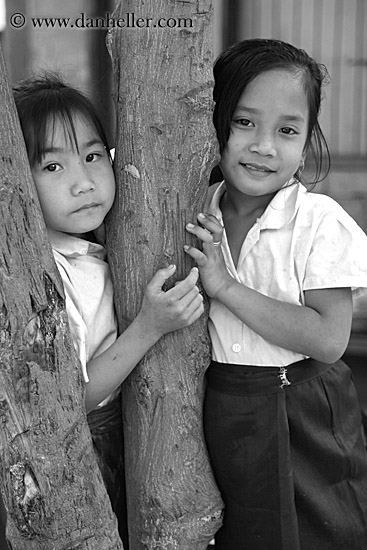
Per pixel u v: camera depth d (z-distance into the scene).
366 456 1.92
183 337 1.68
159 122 1.58
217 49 4.39
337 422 1.83
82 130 1.59
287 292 1.73
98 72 4.38
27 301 1.38
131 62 1.58
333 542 1.81
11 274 1.37
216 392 1.78
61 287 1.45
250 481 1.76
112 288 1.71
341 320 1.71
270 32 4.34
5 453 1.41
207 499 1.73
